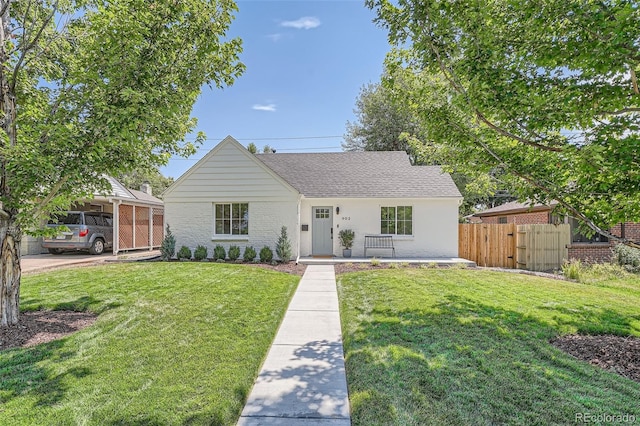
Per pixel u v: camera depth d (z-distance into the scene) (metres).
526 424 2.62
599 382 3.27
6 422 2.63
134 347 4.12
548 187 4.09
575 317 5.31
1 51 4.80
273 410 2.95
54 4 5.39
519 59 3.96
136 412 2.78
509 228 12.59
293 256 12.28
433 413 2.78
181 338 4.43
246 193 12.45
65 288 7.18
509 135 4.23
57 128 4.17
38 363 3.67
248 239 12.47
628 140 3.13
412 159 24.17
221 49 5.39
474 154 4.95
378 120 25.23
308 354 4.18
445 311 5.66
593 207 3.89
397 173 14.95
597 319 5.21
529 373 3.46
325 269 10.59
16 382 3.26
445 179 14.31
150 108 4.34
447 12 4.23
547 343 4.29
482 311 5.65
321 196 13.38
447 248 13.37
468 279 8.49
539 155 4.46
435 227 13.43
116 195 14.12
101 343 4.24
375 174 14.93
